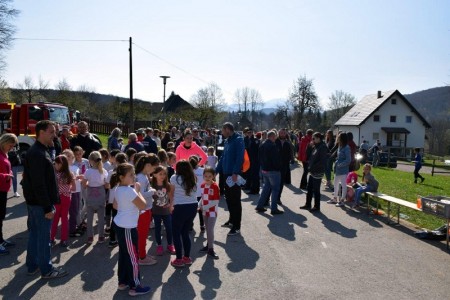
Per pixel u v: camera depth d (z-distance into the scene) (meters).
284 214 9.09
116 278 5.14
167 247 6.39
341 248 6.55
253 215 8.95
